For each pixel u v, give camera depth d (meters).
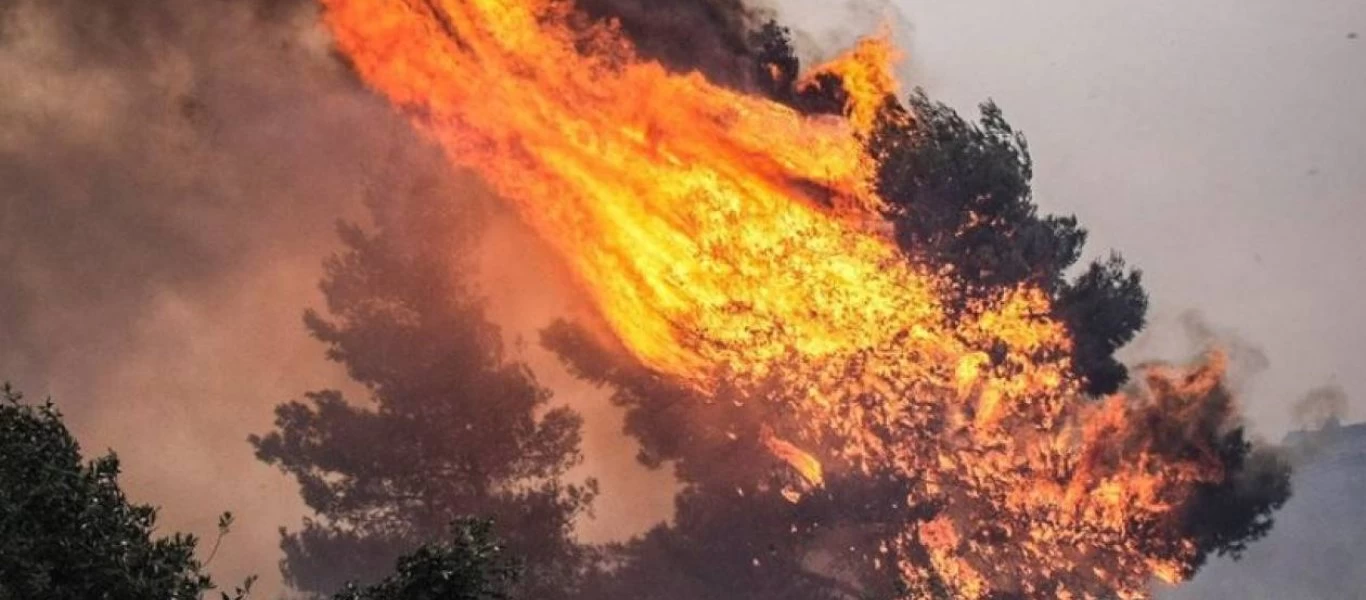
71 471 23.80
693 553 50.69
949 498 52.62
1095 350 53.94
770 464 51.62
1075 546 53.66
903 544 51.41
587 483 51.97
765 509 50.72
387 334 51.56
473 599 24.66
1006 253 52.88
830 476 51.38
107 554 23.25
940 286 52.66
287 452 51.34
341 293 52.28
